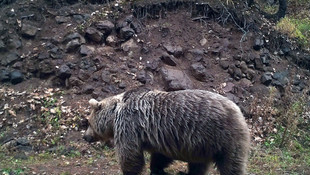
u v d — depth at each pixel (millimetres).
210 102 6465
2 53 11219
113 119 6977
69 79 10539
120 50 11141
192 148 6473
